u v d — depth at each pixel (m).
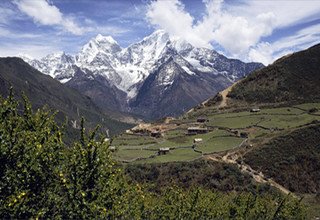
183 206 41.88
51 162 21.52
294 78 189.12
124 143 142.38
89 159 22.88
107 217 24.52
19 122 21.61
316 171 110.38
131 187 33.06
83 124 24.45
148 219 39.41
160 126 168.12
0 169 19.73
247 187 99.38
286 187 106.12
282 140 120.81
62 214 21.70
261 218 54.28
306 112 149.50
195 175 102.62
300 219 56.09
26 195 19.81
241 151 119.62
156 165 106.00
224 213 52.06
